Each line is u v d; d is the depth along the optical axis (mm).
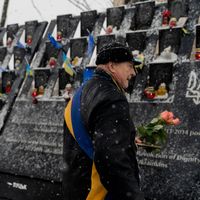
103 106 2018
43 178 4078
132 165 2021
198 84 3428
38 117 4531
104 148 1910
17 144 4535
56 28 5211
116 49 2248
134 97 3805
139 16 4344
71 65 4531
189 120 3316
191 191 3059
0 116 4910
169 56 3783
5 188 4402
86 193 2111
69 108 2279
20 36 5602
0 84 5281
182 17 3949
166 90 3641
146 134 2771
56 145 4176
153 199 3248
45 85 4738
